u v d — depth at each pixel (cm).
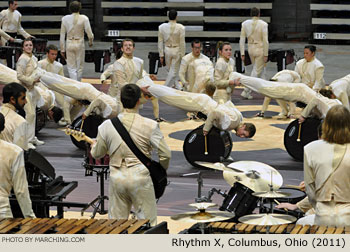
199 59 1980
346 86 1582
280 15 3588
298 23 3584
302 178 1390
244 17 3550
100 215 1156
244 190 987
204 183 1352
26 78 1570
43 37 3644
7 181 835
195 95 1477
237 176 1002
